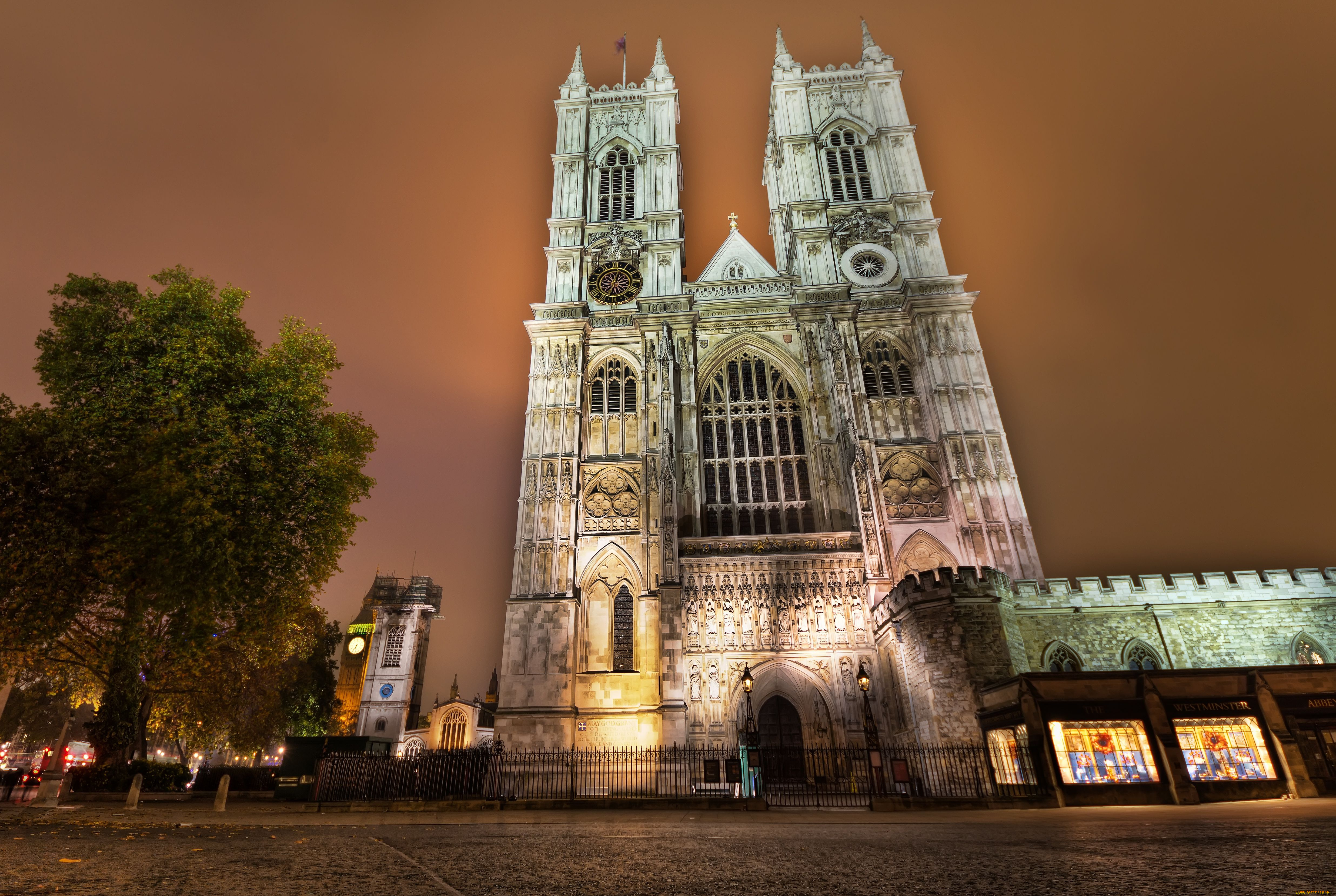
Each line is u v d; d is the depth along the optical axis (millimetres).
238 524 29469
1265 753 22750
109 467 27156
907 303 56781
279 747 72938
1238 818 14914
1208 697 23516
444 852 11523
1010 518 48844
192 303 32500
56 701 66562
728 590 45938
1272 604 36281
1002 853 10180
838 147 66500
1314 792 21703
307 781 34125
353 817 22609
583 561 50531
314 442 34281
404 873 9023
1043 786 22750
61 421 26672
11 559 23719
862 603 44844
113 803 29344
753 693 43344
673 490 47656
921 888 7461
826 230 60656
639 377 56500
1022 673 29875
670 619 44125
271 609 32250
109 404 28859
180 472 27797
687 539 47781
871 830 14938
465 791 33656
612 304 59875
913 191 62781
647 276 60156
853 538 46906
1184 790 21875
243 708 53281
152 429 29156
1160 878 7480
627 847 12219
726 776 33719
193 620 27797
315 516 33469
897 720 38750
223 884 8016
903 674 36656
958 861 9508
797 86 68688
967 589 31641
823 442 52344
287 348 35281
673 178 65000
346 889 7785
